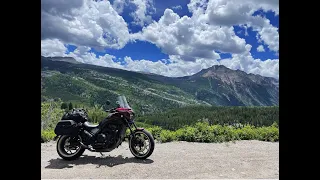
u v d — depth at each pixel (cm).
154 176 532
